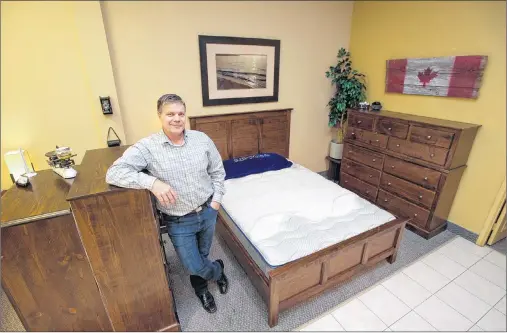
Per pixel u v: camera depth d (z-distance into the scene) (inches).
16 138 81.2
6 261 42.1
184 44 95.3
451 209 98.6
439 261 83.4
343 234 66.6
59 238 44.2
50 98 81.5
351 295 70.9
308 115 135.0
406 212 100.7
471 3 82.4
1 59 73.3
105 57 82.6
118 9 82.4
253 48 108.0
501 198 83.4
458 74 87.8
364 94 127.3
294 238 64.6
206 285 67.9
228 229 78.0
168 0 88.1
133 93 92.4
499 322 63.5
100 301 51.1
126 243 48.0
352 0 123.1
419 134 91.5
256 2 102.5
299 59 121.0
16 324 64.1
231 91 110.0
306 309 66.8
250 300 69.2
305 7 113.3
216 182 61.1
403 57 106.7
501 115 80.8
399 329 61.9
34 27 73.9
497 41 78.4
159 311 56.6
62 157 57.9
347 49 131.7
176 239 57.2
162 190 45.6
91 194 42.8
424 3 95.4
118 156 63.8
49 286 46.4
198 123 107.7
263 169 107.6
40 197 47.8
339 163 137.2
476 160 88.7
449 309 66.9
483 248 89.6
